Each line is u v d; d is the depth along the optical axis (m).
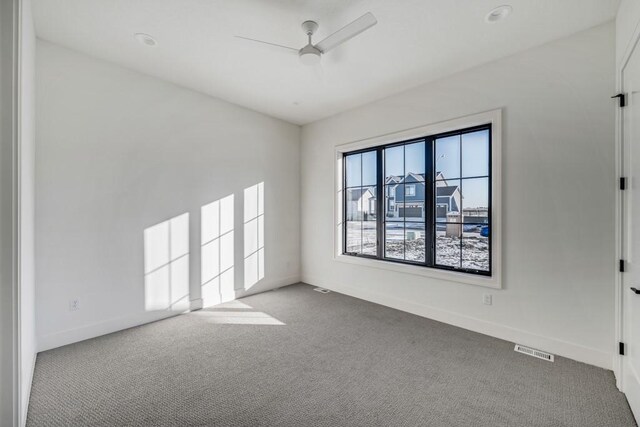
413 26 2.27
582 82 2.29
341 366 2.26
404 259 3.62
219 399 1.86
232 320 3.19
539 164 2.49
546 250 2.46
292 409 1.77
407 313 3.41
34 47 2.32
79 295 2.66
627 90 1.89
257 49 2.63
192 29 2.35
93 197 2.74
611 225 2.18
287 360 2.35
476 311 2.88
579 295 2.31
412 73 3.03
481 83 2.84
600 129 2.22
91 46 2.58
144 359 2.35
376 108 3.77
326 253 4.44
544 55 2.47
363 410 1.76
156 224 3.18
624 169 1.93
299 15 2.17
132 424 1.65
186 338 2.74
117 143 2.90
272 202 4.43
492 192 2.75
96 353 2.44
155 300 3.18
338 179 4.30
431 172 3.34
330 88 3.42
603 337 2.21
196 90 3.50
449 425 1.64
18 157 1.43
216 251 3.74
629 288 1.85
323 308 3.58
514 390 1.95
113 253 2.87
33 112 2.28
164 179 3.25
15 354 1.41
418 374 2.14
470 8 2.06
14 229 1.41
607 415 1.71
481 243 2.96
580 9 2.04
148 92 3.12
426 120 3.26
